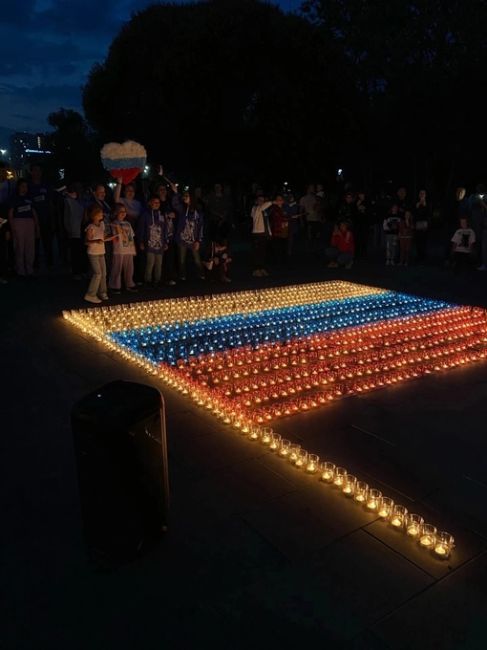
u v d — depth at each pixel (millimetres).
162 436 3244
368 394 6113
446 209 26328
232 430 5051
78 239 12344
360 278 13656
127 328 8648
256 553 3357
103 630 2770
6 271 12547
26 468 4281
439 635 2771
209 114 23094
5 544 3396
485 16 25672
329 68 24219
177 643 2697
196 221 12773
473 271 14406
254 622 2830
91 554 3277
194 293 11539
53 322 8844
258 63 23156
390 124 27812
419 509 3871
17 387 5992
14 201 11852
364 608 2939
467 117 25625
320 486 4129
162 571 3186
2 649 2650
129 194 11789
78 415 3000
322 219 18766
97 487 3082
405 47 26219
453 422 5348
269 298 11219
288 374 6781
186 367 6953
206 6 24531
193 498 3918
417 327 9195
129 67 25516
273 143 23734
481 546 3484
